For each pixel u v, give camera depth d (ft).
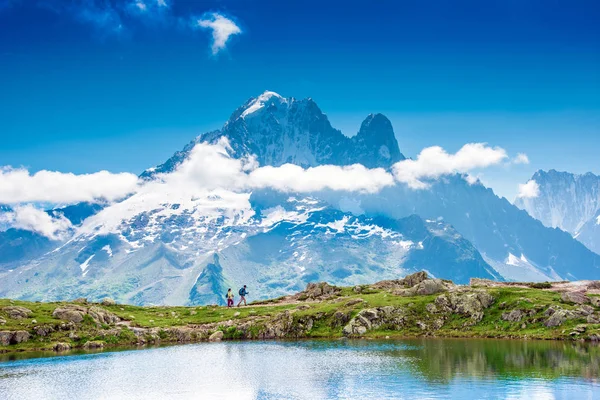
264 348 447.42
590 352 367.45
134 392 323.37
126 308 607.37
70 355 437.58
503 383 306.96
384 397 291.99
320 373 348.18
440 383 312.09
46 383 344.49
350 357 392.27
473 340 431.84
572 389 292.61
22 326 478.18
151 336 506.48
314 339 482.28
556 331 421.59
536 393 288.51
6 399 311.27
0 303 538.06
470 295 486.38
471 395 289.33
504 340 423.64
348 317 498.69
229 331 515.50
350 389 309.42
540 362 346.74
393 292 545.03
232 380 342.64
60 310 510.58
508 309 462.60
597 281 555.28
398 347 417.49
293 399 299.17
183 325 538.88
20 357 429.79
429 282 532.32
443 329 466.29
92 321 512.22
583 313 432.66
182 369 377.91
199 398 309.42
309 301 599.16
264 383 332.60
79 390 328.70
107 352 450.71
